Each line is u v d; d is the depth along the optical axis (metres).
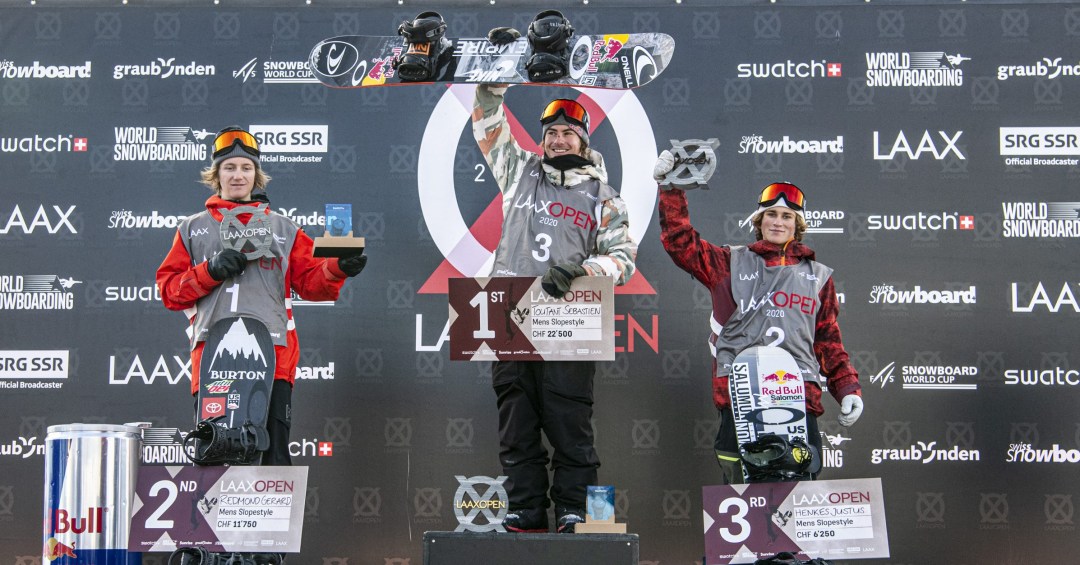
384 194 4.66
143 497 3.59
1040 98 4.64
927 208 4.59
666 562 4.43
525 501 3.95
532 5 4.74
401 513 4.46
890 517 4.41
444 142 4.68
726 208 4.63
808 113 4.66
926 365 4.50
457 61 4.12
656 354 4.55
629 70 4.09
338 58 4.22
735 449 3.84
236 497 3.59
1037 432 4.45
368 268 4.61
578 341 3.92
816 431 3.84
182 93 4.70
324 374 4.54
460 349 3.94
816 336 4.04
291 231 4.04
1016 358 4.50
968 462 4.43
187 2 4.74
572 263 4.00
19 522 4.42
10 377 4.51
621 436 4.50
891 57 4.67
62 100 4.68
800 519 3.63
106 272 4.59
